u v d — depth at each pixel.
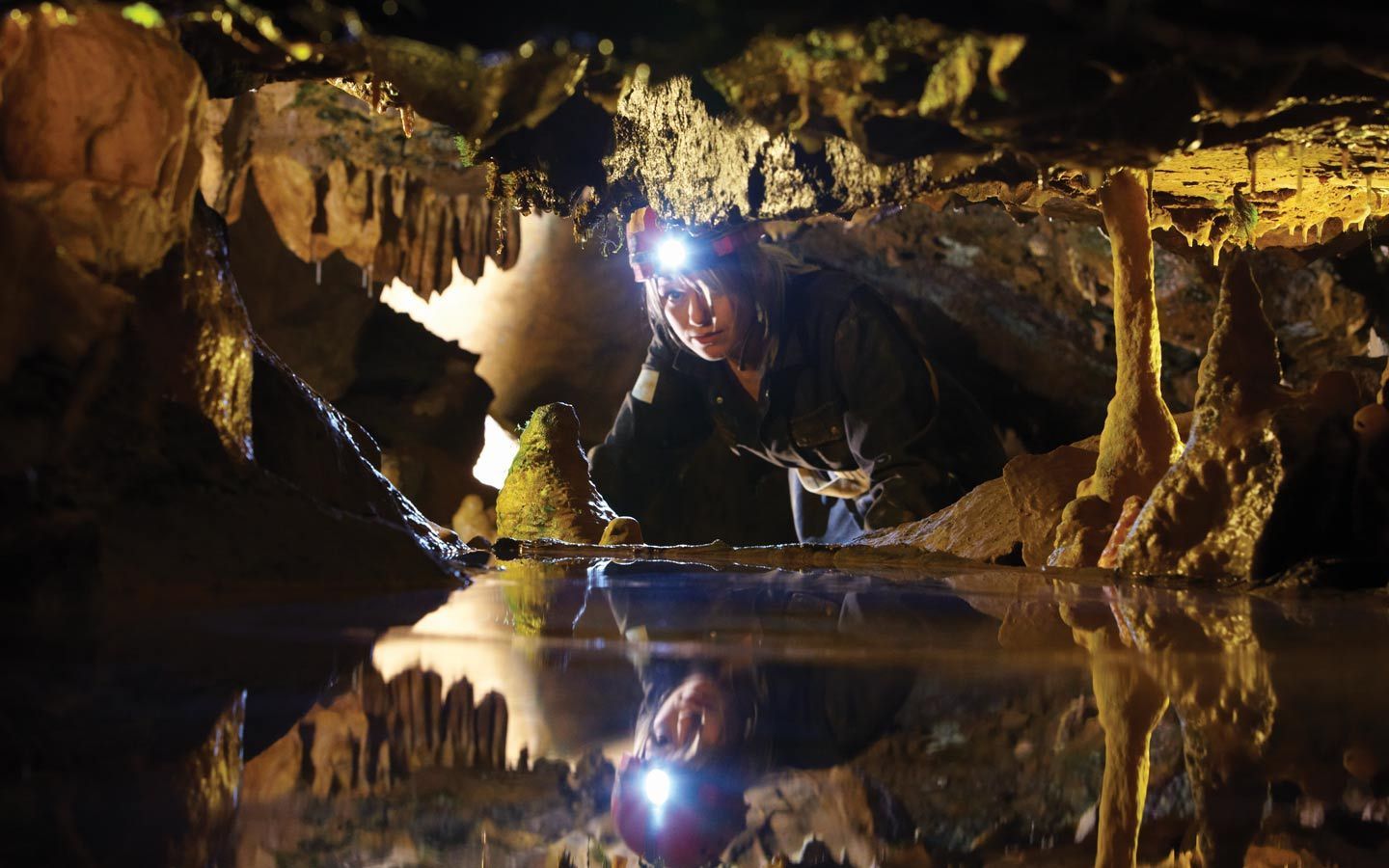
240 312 3.71
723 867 1.22
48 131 2.99
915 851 1.29
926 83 3.00
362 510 4.39
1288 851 1.33
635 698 2.01
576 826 1.33
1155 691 2.18
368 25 2.42
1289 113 3.97
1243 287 4.82
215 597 2.96
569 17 2.38
